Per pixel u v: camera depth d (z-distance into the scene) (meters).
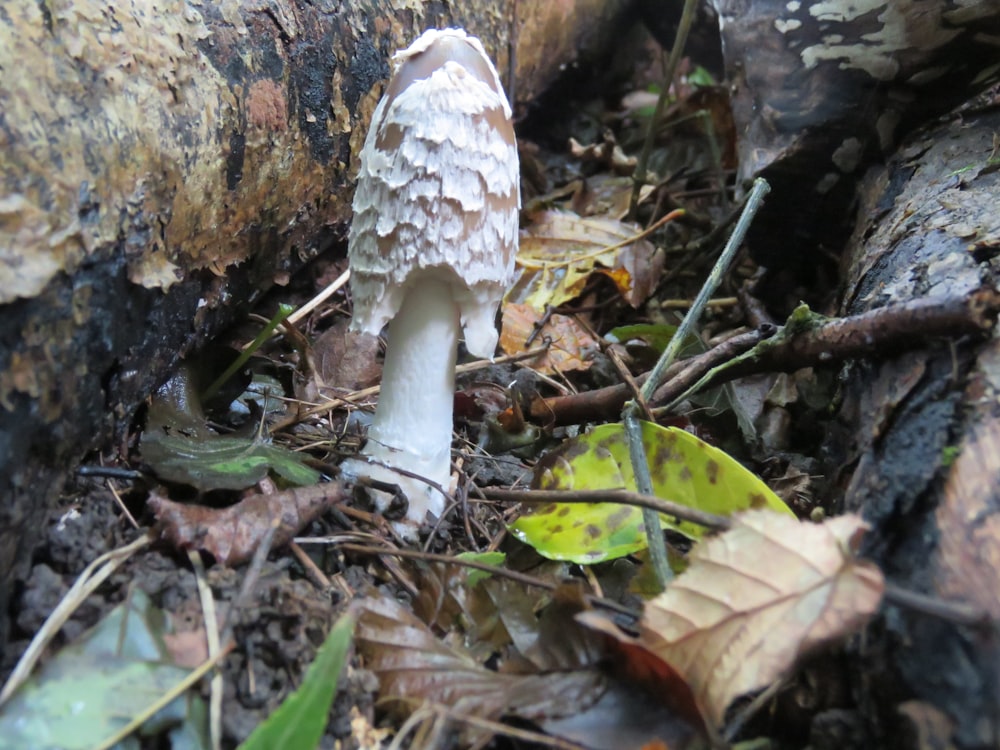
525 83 0.43
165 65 0.19
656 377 0.22
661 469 0.20
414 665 0.16
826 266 0.34
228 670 0.15
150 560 0.16
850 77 0.30
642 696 0.15
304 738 0.12
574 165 0.49
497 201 0.19
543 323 0.33
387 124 0.18
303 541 0.19
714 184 0.44
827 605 0.13
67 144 0.16
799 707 0.15
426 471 0.21
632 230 0.38
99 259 0.16
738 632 0.14
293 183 0.25
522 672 0.16
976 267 0.18
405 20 0.30
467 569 0.19
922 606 0.12
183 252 0.20
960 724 0.12
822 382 0.27
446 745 0.15
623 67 0.57
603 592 0.20
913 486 0.15
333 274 0.32
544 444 0.26
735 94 0.33
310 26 0.25
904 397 0.17
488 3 0.37
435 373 0.21
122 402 0.19
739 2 0.31
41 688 0.13
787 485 0.23
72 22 0.16
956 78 0.29
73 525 0.16
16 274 0.14
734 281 0.36
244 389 0.25
